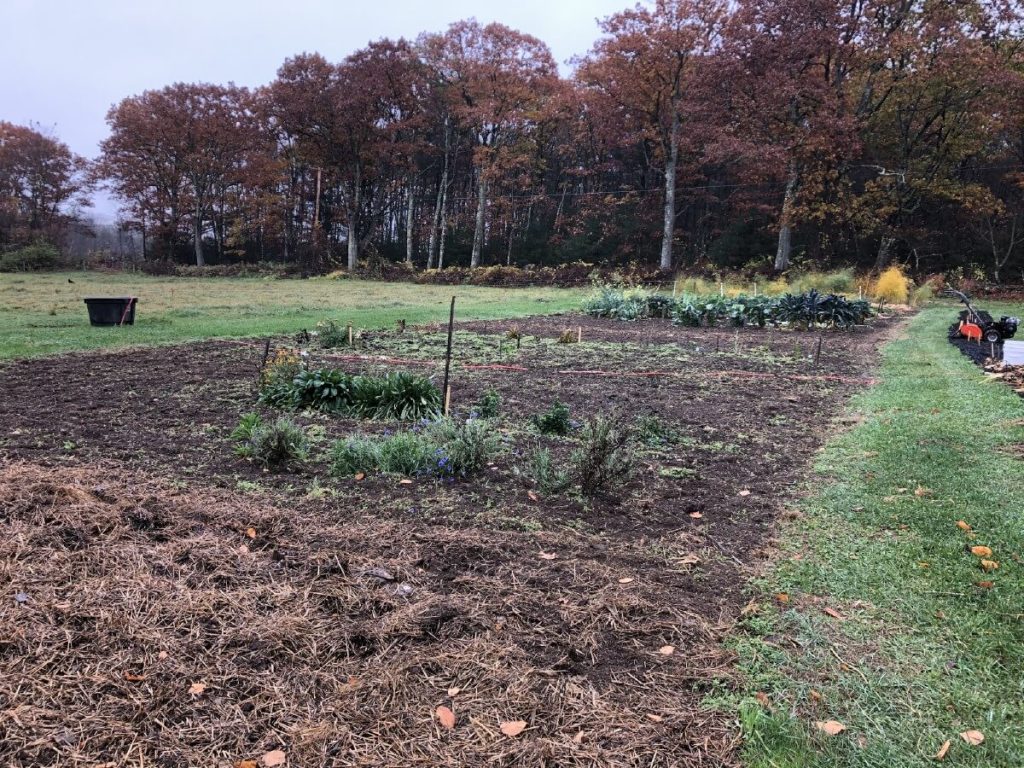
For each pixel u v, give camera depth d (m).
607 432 4.11
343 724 1.95
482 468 4.47
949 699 2.11
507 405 6.68
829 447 5.11
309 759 1.80
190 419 5.83
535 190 48.16
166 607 2.53
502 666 2.26
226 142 47.78
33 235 49.56
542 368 9.23
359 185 45.69
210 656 2.25
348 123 42.84
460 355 10.43
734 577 2.97
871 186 30.64
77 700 2.00
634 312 17.94
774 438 5.45
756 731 1.95
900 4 29.67
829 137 29.22
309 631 2.41
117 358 9.48
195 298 24.66
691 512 3.76
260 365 8.96
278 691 2.08
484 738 1.91
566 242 43.84
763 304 16.56
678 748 1.90
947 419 5.78
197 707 2.00
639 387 7.84
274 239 52.31
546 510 3.73
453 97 43.09
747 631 2.52
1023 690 2.16
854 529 3.48
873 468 4.49
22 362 8.93
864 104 30.84
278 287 33.78
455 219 46.78
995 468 4.40
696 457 4.88
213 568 2.89
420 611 2.57
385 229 55.00
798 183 33.12
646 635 2.48
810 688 2.17
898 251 32.84
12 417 5.77
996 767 1.82
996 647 2.39
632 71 34.50
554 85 41.47
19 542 2.99
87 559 2.89
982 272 28.98
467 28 40.94
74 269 46.94
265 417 5.98
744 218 38.22
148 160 49.22
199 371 8.44
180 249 53.44
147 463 4.45
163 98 47.41
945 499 3.85
